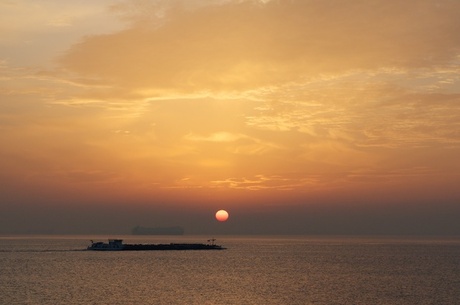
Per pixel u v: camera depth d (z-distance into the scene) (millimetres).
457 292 109188
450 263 192125
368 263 193000
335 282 126500
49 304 90625
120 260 198000
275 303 93750
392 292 108938
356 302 95938
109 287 113688
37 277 133750
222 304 91938
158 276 137875
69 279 129000
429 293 107688
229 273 148125
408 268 169250
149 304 91062
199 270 157500
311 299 98750
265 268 167375
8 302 92812
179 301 94750
